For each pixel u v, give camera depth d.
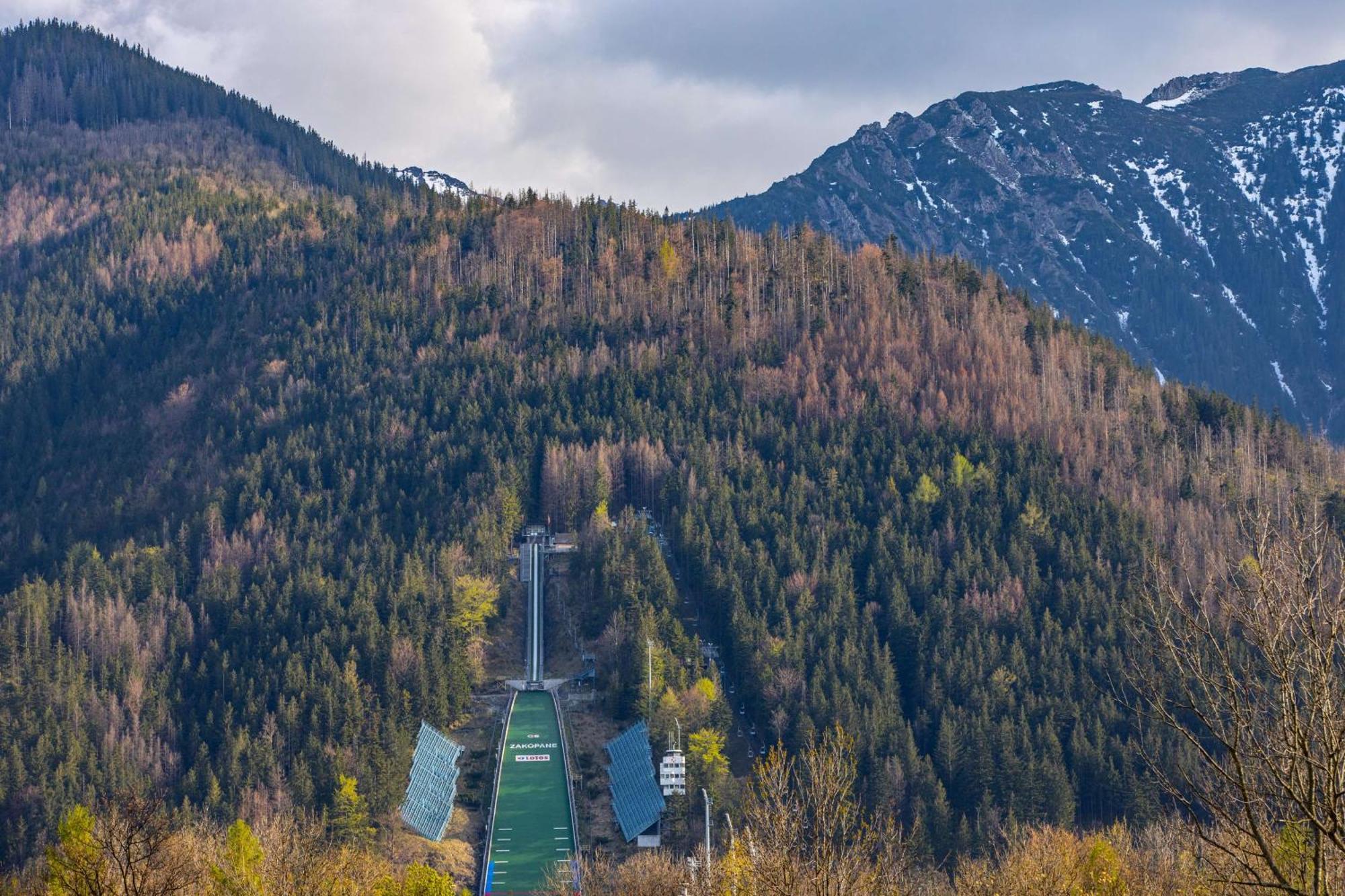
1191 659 87.25
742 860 143.75
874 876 129.88
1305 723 80.88
